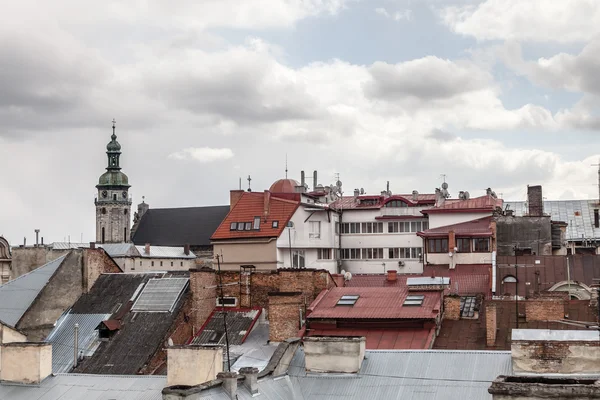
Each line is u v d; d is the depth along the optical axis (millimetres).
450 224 122750
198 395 39938
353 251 137250
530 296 83125
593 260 95562
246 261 115125
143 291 78812
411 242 135250
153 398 47938
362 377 46625
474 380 44844
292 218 119812
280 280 75062
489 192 148500
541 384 31078
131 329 75000
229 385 42094
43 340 78688
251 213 118562
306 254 122812
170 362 47344
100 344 74500
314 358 47500
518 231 120812
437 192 139875
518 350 44969
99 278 83750
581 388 30578
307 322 68500
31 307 79250
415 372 46312
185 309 75688
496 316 67750
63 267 82125
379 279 100625
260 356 66688
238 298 77188
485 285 92562
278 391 45531
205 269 77938
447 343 64688
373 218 137250
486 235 111688
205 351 46750
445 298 70062
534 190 130375
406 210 136875
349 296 72125
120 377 50875
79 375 51719
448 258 113125
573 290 90750
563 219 153250
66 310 81250
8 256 162250
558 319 67375
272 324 69625
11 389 50906
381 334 66000
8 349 51625
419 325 66000
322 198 144625
